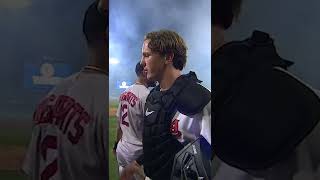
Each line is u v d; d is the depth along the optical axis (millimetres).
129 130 5395
